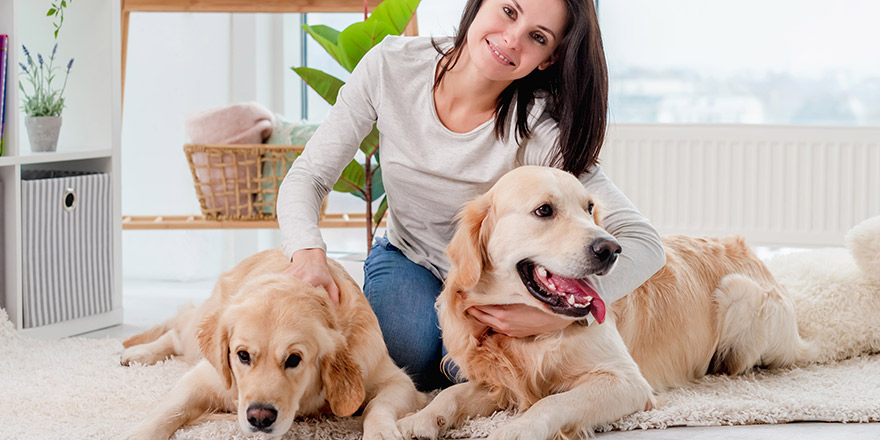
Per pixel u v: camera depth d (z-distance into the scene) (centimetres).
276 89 425
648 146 396
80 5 287
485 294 171
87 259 276
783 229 390
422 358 201
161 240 389
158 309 323
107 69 286
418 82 195
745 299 209
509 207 163
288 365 152
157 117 393
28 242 255
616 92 424
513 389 171
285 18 422
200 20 393
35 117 268
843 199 383
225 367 157
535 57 176
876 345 236
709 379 210
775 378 211
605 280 164
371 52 201
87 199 275
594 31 178
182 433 158
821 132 381
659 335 197
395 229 214
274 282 167
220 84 399
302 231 179
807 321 234
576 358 168
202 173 335
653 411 170
